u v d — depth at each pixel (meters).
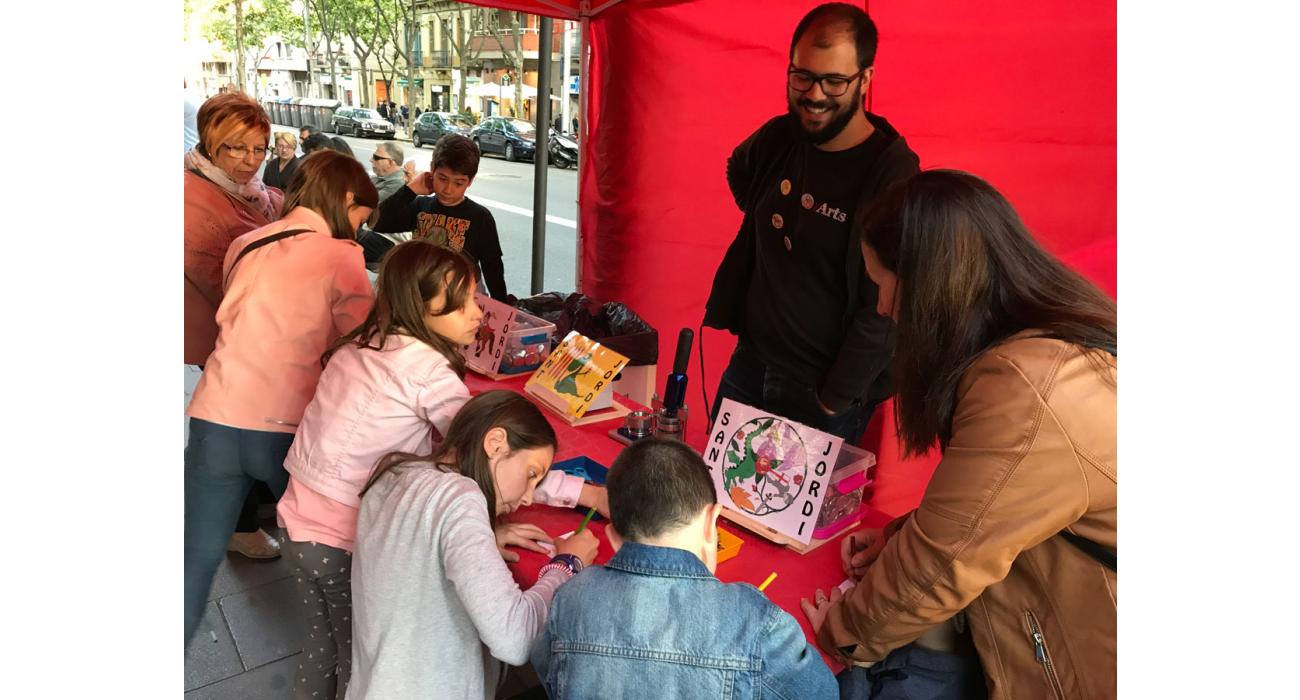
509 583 1.41
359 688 1.55
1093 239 2.20
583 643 1.16
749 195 2.74
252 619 2.54
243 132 2.66
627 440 2.23
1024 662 1.27
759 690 1.10
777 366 2.71
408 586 1.48
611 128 3.71
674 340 3.62
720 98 3.20
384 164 4.62
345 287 2.16
